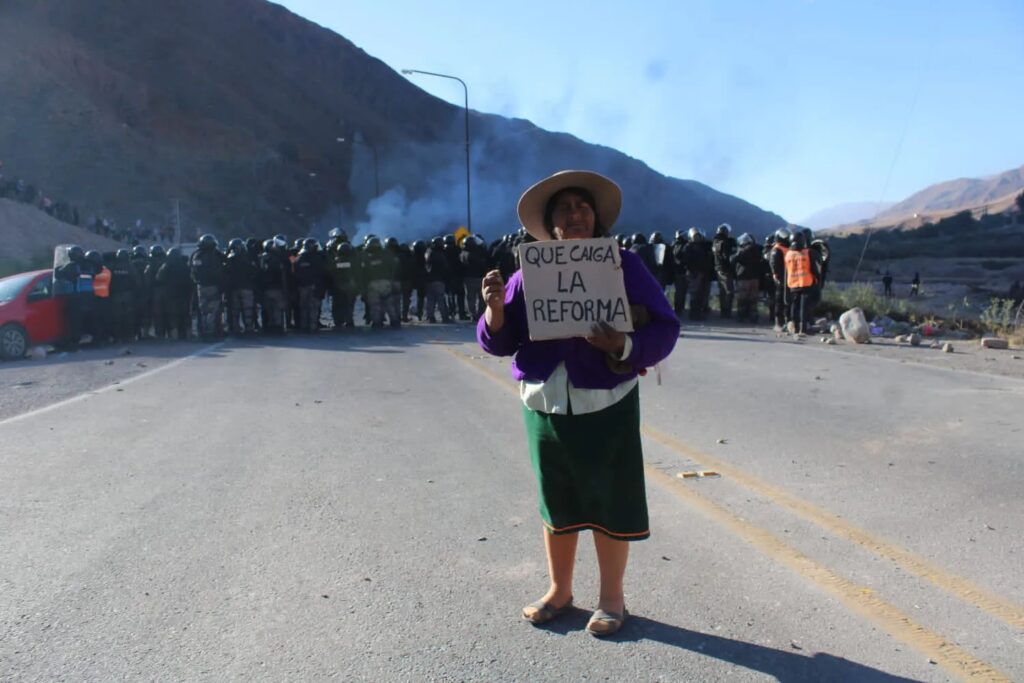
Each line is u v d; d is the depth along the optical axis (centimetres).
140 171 10212
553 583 396
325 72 19425
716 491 587
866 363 1249
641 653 357
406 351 1544
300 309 1988
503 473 645
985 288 4550
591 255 347
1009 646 359
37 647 367
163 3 16575
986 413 845
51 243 5325
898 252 8656
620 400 362
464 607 405
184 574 447
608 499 368
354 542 495
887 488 589
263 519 538
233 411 923
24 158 9525
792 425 804
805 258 1666
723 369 1194
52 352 1703
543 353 363
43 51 11975
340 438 778
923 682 331
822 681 332
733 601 407
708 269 2102
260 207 11069
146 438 784
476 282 2194
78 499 583
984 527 506
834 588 420
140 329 1897
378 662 353
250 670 347
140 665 351
